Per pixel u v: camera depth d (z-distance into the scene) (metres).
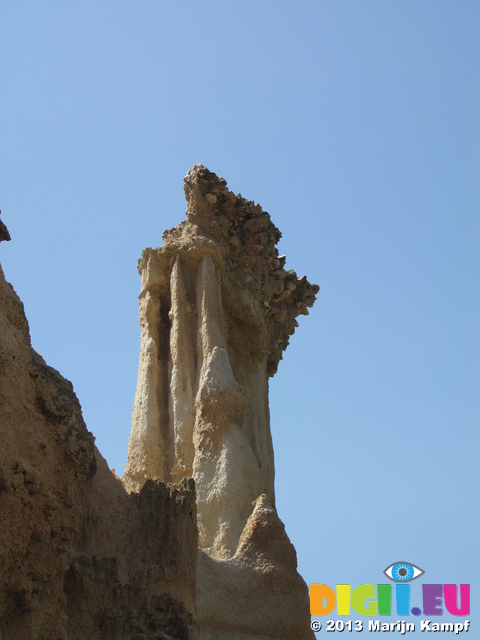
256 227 38.44
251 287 37.72
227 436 32.00
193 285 36.16
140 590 20.81
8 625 17.86
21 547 18.05
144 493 22.81
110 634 19.78
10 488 17.95
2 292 20.62
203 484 31.08
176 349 34.69
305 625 26.83
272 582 26.77
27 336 21.08
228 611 25.61
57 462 19.53
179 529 22.45
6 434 18.75
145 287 36.62
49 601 18.72
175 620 21.17
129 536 22.17
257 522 27.70
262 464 34.47
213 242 36.69
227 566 26.50
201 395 32.72
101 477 22.73
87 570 20.11
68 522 19.25
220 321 35.47
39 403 19.89
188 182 37.97
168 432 33.84
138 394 34.81
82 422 20.73
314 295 41.31
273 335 39.34
